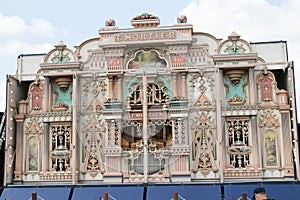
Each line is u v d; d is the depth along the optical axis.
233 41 17.55
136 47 17.88
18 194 16.56
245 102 17.16
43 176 17.50
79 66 17.80
